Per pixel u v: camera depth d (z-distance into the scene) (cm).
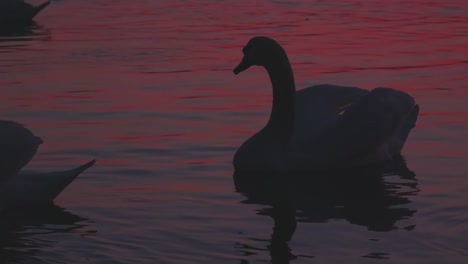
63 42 2247
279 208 1109
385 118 1312
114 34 2338
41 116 1537
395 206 1107
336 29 2381
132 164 1283
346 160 1295
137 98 1659
